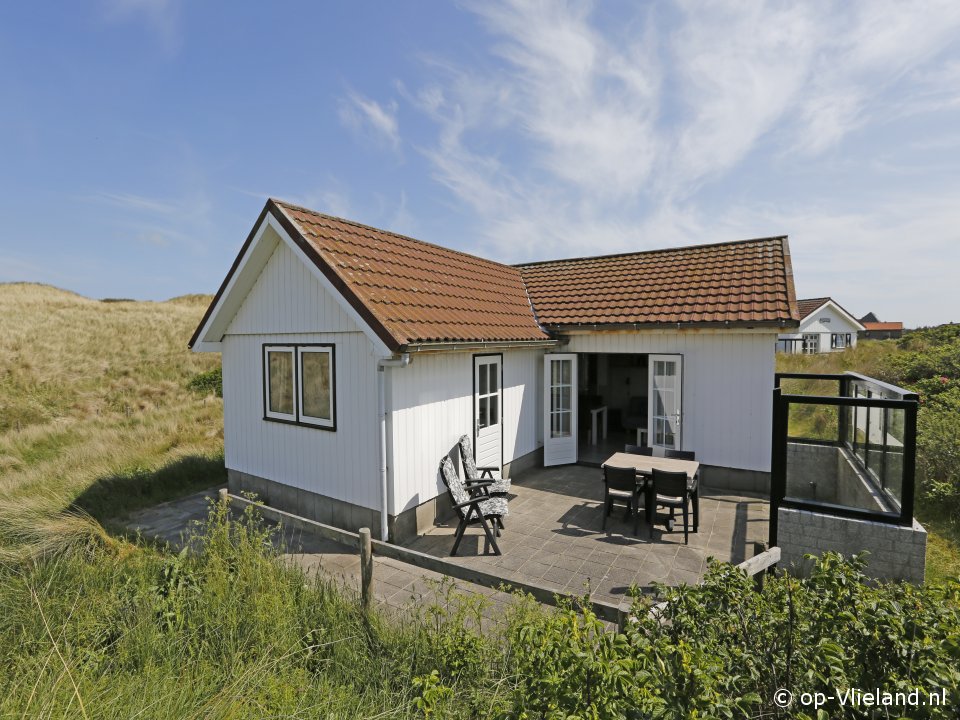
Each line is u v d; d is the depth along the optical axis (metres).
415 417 6.70
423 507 6.89
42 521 6.05
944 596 2.54
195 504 8.20
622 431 13.23
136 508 8.04
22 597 4.14
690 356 8.61
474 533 6.75
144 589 4.14
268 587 4.14
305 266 6.86
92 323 26.47
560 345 9.93
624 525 6.94
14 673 3.18
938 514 7.02
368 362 6.41
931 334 19.69
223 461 10.26
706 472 8.55
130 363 22.58
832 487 7.47
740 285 9.05
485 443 8.34
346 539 4.27
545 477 9.32
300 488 7.52
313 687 3.12
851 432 6.83
